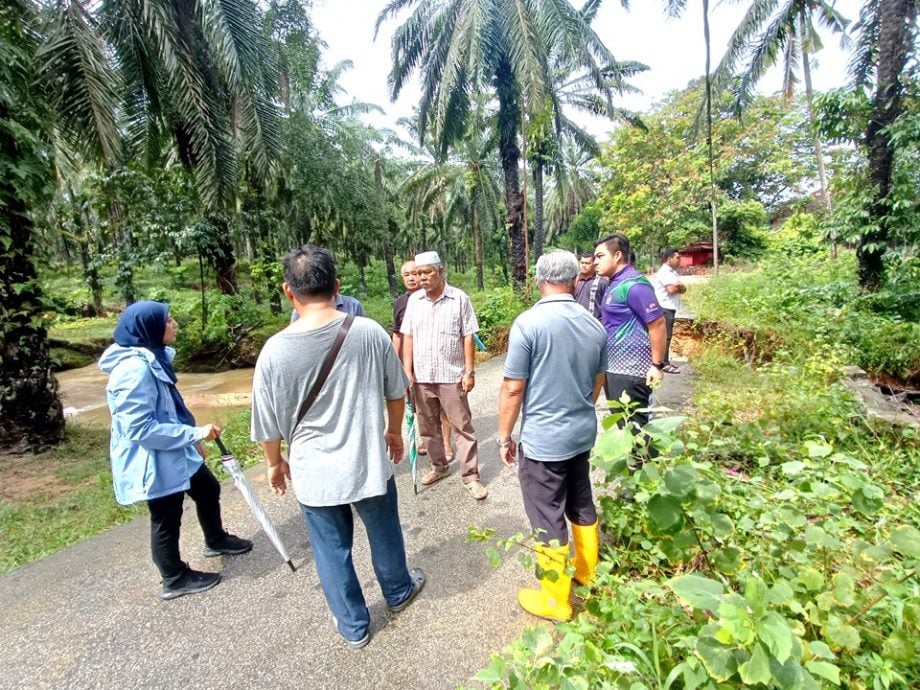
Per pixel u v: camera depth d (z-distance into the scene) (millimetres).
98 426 6301
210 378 10352
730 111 21797
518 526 2795
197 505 2516
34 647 2053
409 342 3199
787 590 1133
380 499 1942
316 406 1715
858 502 1521
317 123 14969
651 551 1971
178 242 10453
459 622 2068
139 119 8641
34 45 5504
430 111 13156
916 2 6559
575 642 1323
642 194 20500
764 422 3014
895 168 6699
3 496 4047
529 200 27609
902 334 5453
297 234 18953
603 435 1447
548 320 1901
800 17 10227
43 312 5309
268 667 1897
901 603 1256
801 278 8812
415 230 33375
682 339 7648
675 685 1349
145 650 2012
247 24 7793
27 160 4941
